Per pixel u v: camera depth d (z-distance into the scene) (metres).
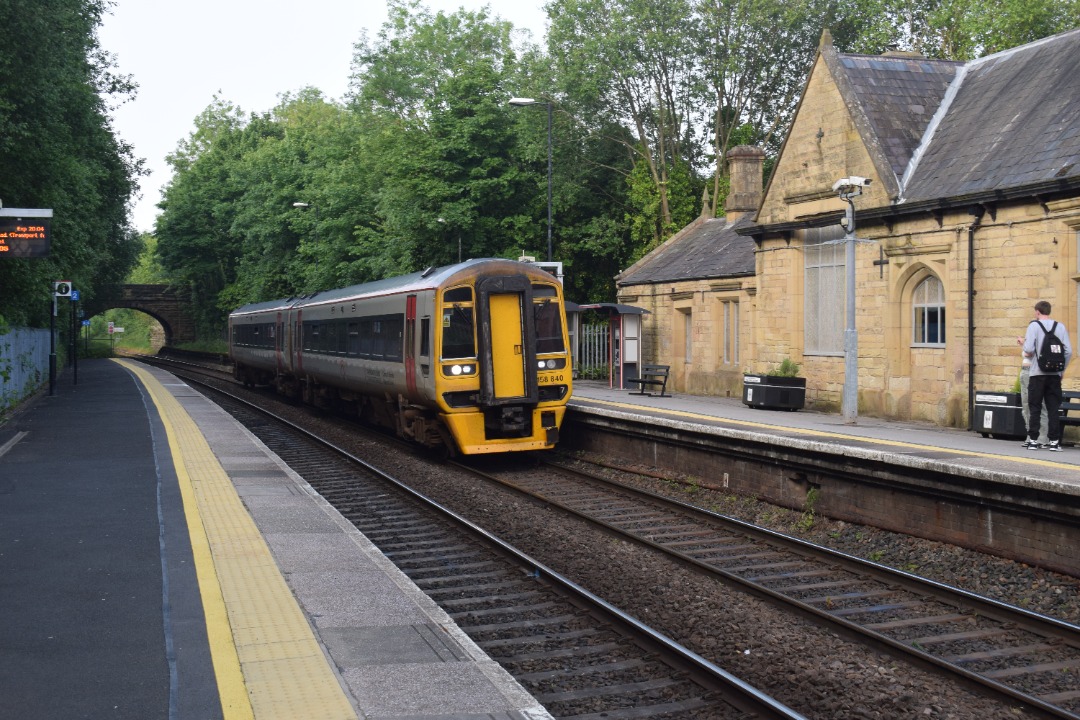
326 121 72.75
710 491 14.69
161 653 6.22
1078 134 15.33
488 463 18.38
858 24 40.25
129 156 39.62
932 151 18.61
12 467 14.48
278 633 6.62
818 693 6.43
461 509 13.55
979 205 16.20
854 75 19.94
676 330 28.39
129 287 87.12
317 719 5.16
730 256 26.34
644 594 8.91
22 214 18.11
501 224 38.31
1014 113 17.44
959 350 16.81
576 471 16.25
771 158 42.78
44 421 21.67
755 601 8.70
